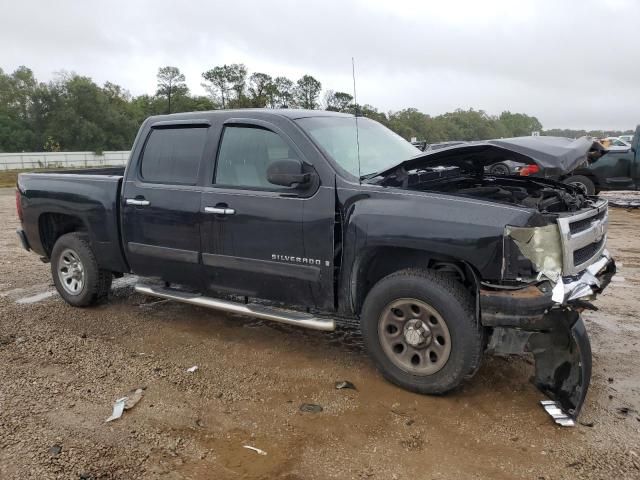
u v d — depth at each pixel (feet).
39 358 15.01
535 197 14.10
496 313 11.15
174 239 15.78
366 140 15.40
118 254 17.47
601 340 15.78
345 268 12.98
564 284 11.10
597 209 13.37
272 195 13.84
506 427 11.28
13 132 259.39
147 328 17.26
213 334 16.67
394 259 13.44
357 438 11.00
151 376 13.84
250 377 13.75
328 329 13.42
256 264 14.21
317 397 12.67
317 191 13.20
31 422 11.65
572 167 12.27
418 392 12.61
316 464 10.18
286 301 14.20
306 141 13.69
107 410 12.17
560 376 11.84
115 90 314.96
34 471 9.97
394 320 12.76
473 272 11.69
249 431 11.31
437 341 12.25
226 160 15.01
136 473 9.94
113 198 17.16
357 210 12.64
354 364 14.40
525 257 11.00
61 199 18.51
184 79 267.59
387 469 10.02
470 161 14.40
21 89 279.49
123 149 281.74
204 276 15.46
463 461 10.21
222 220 14.61
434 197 12.01
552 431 11.11
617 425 11.29
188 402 12.51
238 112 15.17
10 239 33.81
